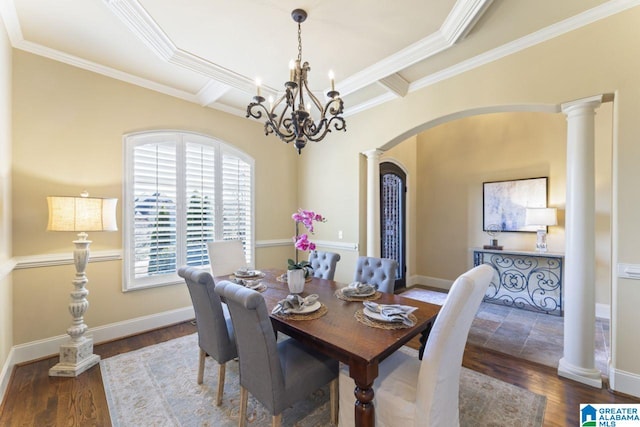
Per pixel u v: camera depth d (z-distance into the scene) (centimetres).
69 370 230
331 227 435
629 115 202
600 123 355
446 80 294
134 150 319
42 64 264
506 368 243
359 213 399
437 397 130
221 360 195
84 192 262
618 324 207
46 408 193
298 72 215
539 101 236
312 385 164
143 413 189
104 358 261
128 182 313
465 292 127
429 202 538
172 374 235
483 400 200
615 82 206
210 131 385
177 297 350
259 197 443
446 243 515
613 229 212
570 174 226
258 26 232
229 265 319
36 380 225
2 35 219
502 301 432
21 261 251
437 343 129
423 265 546
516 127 438
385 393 144
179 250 353
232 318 163
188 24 229
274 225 463
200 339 217
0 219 214
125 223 311
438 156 527
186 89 350
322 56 275
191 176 365
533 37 236
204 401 202
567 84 224
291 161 486
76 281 248
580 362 222
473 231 481
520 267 427
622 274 206
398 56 271
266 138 452
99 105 296
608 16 207
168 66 297
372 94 354
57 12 217
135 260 319
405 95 332
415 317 175
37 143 261
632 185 202
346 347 138
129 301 314
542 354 268
